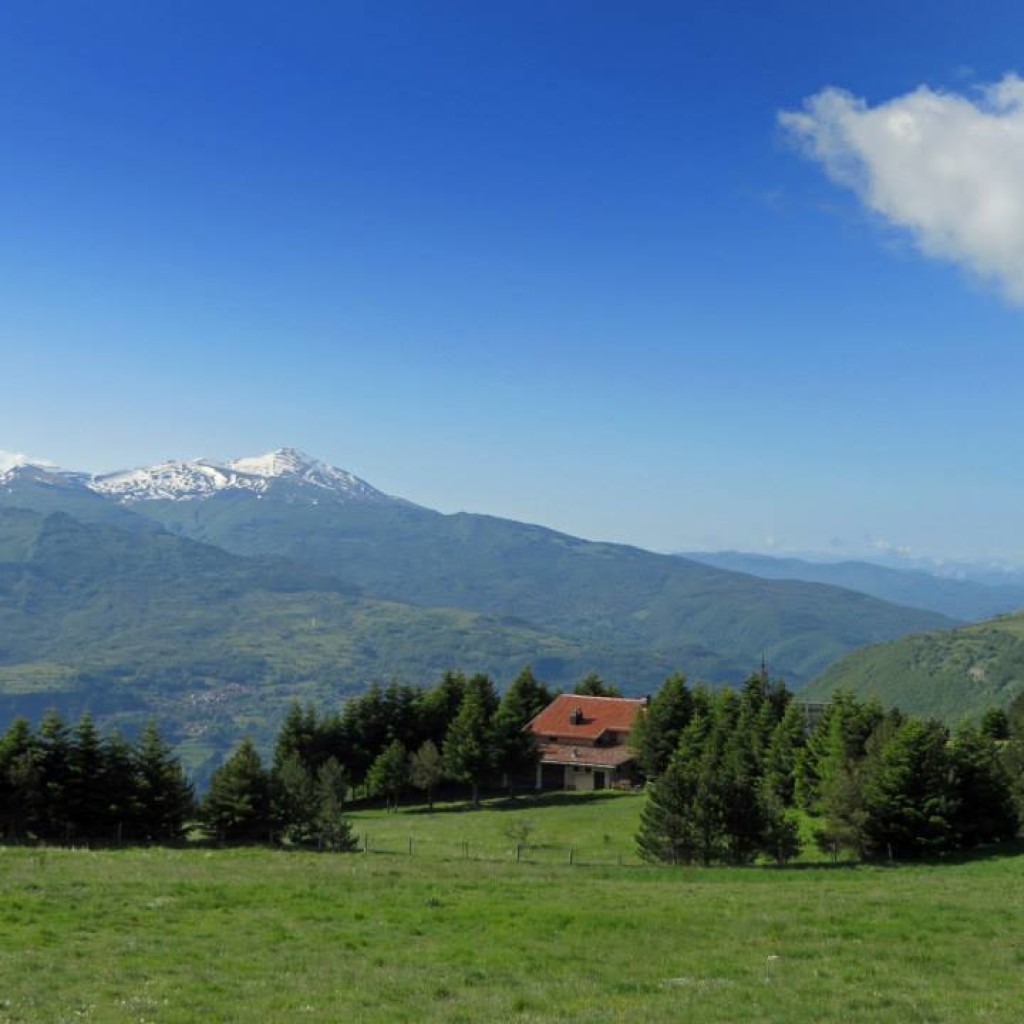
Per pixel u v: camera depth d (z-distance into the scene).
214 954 31.08
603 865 65.62
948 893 47.12
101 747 79.75
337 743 123.38
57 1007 24.53
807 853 73.69
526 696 138.88
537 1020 24.33
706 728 110.62
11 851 56.28
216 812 76.94
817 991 27.69
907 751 71.69
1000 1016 25.11
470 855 72.50
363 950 32.00
